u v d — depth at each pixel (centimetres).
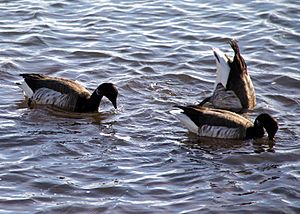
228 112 2027
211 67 2416
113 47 2522
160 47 2534
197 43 2575
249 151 1908
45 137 1944
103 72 2350
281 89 2284
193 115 1998
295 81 2319
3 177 1738
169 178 1758
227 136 1969
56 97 2141
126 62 2423
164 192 1697
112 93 2111
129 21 2728
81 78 2309
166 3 2888
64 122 2048
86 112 2123
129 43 2556
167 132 1997
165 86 2277
